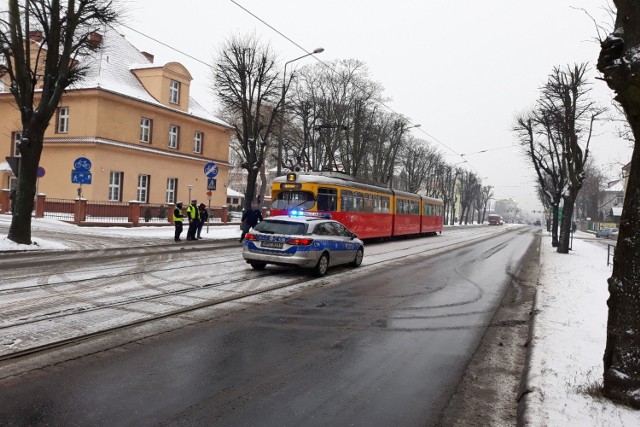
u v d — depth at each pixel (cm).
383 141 4478
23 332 596
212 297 870
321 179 1942
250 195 2431
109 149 2962
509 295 1048
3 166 3139
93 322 661
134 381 461
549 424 360
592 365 498
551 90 2233
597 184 8106
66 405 401
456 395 465
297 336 647
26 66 1472
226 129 4000
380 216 2480
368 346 615
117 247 1630
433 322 763
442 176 7538
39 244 1515
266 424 385
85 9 1467
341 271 1290
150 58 4050
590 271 1471
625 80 378
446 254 1997
